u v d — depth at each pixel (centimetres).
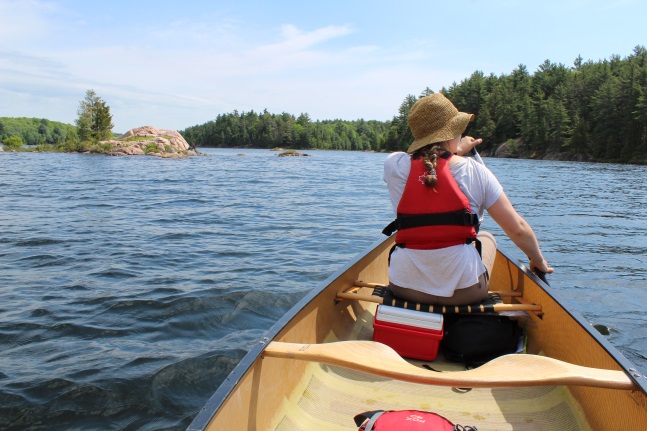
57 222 1039
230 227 1023
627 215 1320
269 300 525
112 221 1068
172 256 736
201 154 6688
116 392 330
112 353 391
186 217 1153
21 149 6619
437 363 263
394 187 260
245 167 3825
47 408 311
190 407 315
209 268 663
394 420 160
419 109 256
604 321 479
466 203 242
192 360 378
